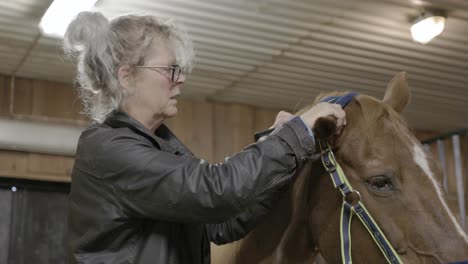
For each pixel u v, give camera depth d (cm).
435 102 760
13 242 621
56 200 646
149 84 183
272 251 200
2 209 625
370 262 182
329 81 701
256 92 726
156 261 174
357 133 188
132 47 183
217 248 218
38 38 593
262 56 641
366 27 597
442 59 660
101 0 531
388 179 182
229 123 746
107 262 172
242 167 167
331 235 189
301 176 199
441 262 173
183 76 188
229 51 630
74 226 179
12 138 631
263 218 200
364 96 197
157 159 170
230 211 167
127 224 173
